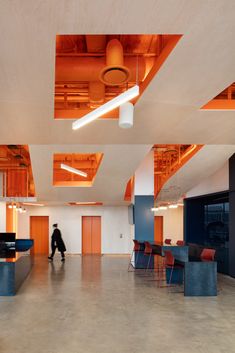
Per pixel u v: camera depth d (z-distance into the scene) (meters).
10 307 5.36
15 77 2.70
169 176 8.60
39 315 4.91
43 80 2.76
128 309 5.25
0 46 2.21
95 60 3.52
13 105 3.38
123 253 13.25
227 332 4.22
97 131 4.41
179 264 6.64
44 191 8.98
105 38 3.36
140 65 3.58
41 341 3.88
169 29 2.05
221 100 3.68
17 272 6.57
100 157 6.91
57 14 1.88
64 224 13.34
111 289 6.72
